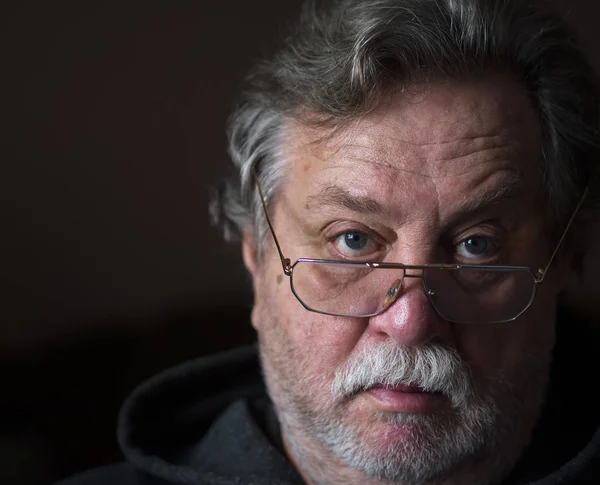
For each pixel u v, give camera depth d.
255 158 1.22
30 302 2.77
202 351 2.73
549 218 1.17
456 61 1.08
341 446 1.12
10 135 2.80
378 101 1.08
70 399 2.65
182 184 2.88
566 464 1.12
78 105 2.84
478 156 1.08
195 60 2.89
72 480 1.48
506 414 1.14
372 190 1.07
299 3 2.92
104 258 2.84
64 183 2.83
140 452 1.30
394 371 1.07
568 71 1.19
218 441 1.34
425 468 1.09
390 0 1.12
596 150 1.23
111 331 2.78
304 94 1.15
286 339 1.18
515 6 1.15
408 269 1.07
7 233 2.78
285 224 1.17
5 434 2.51
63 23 2.82
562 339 1.34
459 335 1.10
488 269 1.09
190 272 2.86
